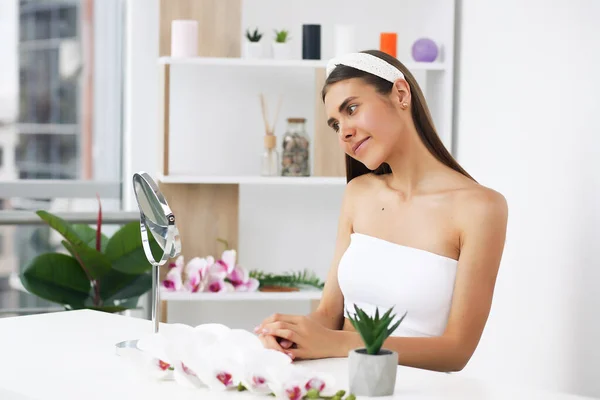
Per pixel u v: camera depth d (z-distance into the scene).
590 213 2.81
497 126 3.42
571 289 2.91
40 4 4.17
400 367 1.69
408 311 2.13
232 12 3.72
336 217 4.09
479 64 3.57
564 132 2.97
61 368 1.67
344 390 1.49
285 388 1.44
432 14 3.86
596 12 2.79
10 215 3.63
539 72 3.12
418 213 2.18
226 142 4.02
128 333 1.99
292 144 3.68
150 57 3.97
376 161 2.16
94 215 3.73
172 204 3.75
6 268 3.99
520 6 3.24
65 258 3.36
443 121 3.74
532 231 3.15
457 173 2.21
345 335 1.82
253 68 4.00
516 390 1.52
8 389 1.53
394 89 2.15
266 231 4.06
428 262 2.13
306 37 3.70
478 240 2.07
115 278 3.42
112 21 4.21
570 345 2.91
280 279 3.80
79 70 4.21
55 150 4.21
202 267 3.57
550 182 3.04
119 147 4.23
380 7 4.04
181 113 3.98
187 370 1.55
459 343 2.02
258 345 1.57
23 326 2.07
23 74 4.17
